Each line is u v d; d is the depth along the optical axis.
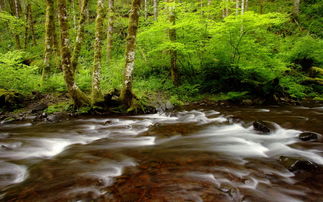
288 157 4.22
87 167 4.15
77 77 11.77
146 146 5.39
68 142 5.79
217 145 5.37
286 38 15.62
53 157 4.73
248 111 9.19
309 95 12.35
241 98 11.06
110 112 8.62
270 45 12.08
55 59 14.32
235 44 11.22
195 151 4.96
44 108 8.62
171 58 12.27
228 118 7.75
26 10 20.03
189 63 12.67
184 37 11.93
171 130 6.77
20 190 3.31
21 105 8.74
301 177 3.60
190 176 3.66
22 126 7.09
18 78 10.02
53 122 7.50
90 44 18.17
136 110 8.87
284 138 5.69
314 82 12.65
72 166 4.21
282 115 8.29
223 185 3.34
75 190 3.26
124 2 22.44
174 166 4.11
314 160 4.27
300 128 6.41
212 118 8.17
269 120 7.45
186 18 10.62
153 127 7.11
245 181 3.47
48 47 11.48
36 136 6.15
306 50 13.26
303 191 3.19
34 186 3.42
